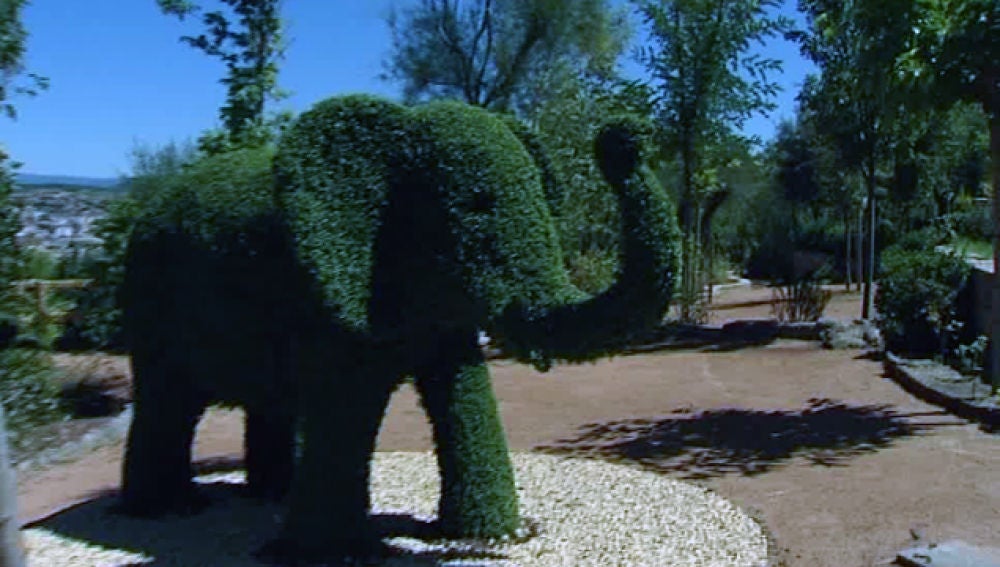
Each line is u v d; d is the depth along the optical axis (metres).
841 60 16.62
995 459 8.20
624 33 22.98
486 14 21.86
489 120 5.45
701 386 12.28
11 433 9.30
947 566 5.64
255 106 10.70
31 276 11.60
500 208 5.17
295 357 5.76
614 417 10.69
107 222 12.74
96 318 12.88
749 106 18.25
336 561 5.74
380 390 5.78
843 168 21.22
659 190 4.63
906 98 9.66
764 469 8.24
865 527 6.56
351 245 5.27
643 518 6.81
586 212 18.77
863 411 10.39
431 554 6.00
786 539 6.36
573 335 4.82
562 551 6.12
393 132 5.39
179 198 6.58
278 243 5.89
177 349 6.63
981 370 11.89
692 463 8.53
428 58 21.97
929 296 13.27
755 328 16.31
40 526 6.80
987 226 21.81
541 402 11.66
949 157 24.78
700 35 17.95
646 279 4.57
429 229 5.27
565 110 19.70
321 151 5.32
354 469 5.76
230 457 9.25
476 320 5.23
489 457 6.37
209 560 5.94
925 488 7.44
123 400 11.62
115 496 7.59
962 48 9.34
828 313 20.42
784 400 11.23
